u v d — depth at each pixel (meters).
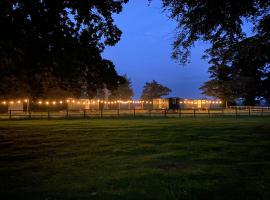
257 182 8.06
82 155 12.69
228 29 13.85
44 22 16.39
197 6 12.77
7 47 17.67
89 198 6.97
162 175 8.91
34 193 7.41
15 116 45.66
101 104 67.38
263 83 66.56
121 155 12.52
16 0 15.80
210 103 70.50
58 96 56.88
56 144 16.03
